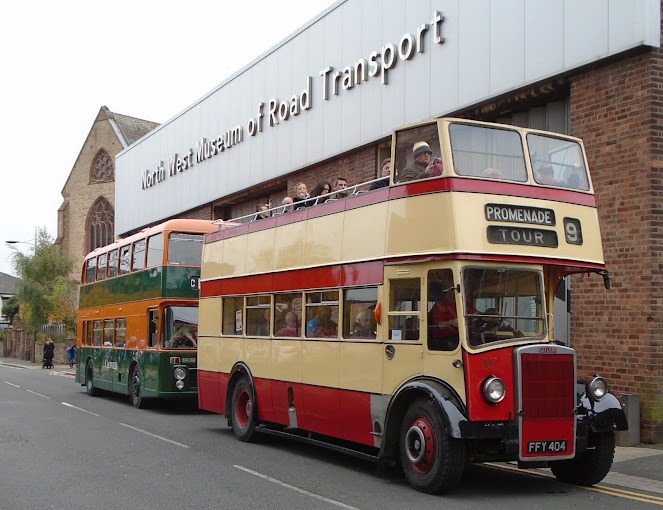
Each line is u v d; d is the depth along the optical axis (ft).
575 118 41.81
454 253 26.58
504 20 46.21
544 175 29.25
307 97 67.67
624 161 38.86
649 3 37.81
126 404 63.62
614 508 24.72
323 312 34.37
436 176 27.76
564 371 27.09
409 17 54.60
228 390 43.14
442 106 51.34
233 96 83.51
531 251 27.81
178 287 56.85
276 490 27.89
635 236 37.99
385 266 29.89
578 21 41.22
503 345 26.50
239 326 42.65
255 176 78.38
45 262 177.99
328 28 65.10
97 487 28.55
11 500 26.45
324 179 66.90
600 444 28.12
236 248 43.75
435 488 26.45
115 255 69.00
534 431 26.30
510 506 24.98
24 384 90.79
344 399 32.12
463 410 25.89
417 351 27.99
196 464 33.65
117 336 66.23
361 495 26.91
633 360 37.52
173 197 100.22
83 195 199.62
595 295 39.73
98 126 198.80
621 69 39.37
